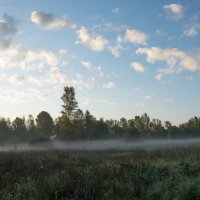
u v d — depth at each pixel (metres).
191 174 11.15
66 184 9.79
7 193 8.98
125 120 126.62
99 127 90.56
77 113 68.06
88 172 11.83
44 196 8.86
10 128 105.25
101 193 9.20
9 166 13.93
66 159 18.03
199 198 8.62
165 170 12.42
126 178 11.12
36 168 13.68
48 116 96.06
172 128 111.12
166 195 8.90
